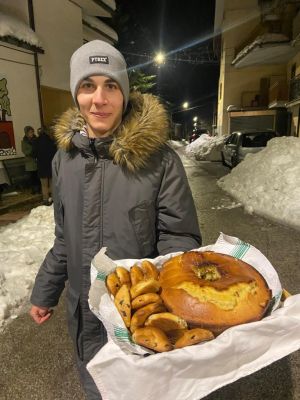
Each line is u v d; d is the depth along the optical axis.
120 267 0.98
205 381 0.74
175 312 0.85
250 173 8.11
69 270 1.41
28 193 8.23
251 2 19.98
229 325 0.82
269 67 20.47
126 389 0.73
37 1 9.28
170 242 1.25
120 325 0.85
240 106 21.53
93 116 1.23
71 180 1.33
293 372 2.28
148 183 1.24
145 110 1.26
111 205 1.25
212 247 1.15
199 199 7.88
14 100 8.42
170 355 0.72
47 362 2.45
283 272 3.73
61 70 10.67
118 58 1.22
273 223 5.62
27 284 3.52
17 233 5.07
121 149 1.19
